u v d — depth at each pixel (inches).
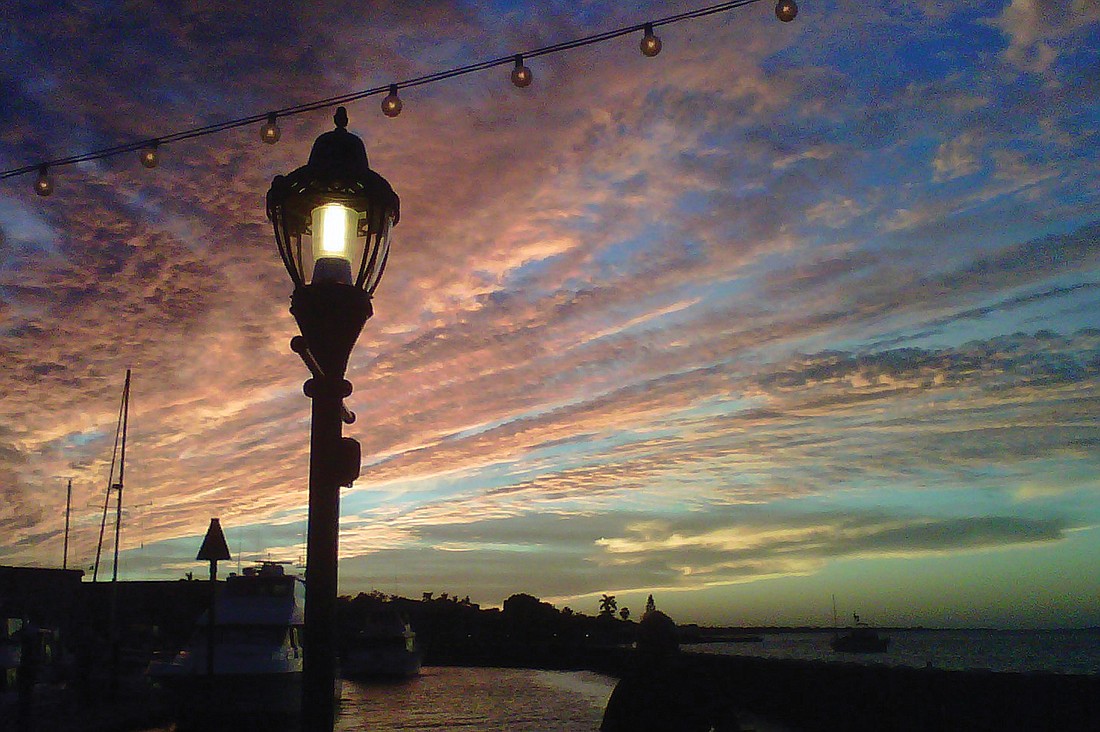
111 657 1109.7
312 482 144.7
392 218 163.3
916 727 703.7
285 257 156.1
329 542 141.2
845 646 4392.2
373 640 2281.0
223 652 1050.7
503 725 1104.2
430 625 3786.9
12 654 1098.1
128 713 967.0
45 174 307.3
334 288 150.6
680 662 197.0
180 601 2154.3
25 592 1875.0
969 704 655.8
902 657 4623.5
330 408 148.6
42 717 919.0
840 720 811.4
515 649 3235.7
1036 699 605.0
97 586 2007.9
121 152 303.0
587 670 2736.2
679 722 189.5
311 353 150.9
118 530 1523.1
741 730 197.9
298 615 1131.3
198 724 1013.8
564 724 1111.0
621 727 192.1
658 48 258.2
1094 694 561.6
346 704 1432.1
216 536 896.9
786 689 925.2
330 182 153.9
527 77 267.4
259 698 1029.8
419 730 1052.5
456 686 1919.3
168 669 1034.7
